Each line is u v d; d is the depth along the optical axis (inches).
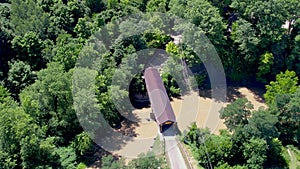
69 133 3700.8
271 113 3799.2
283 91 4010.8
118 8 4598.9
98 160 3575.3
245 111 3683.6
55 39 4439.0
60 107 3565.5
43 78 3597.4
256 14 4377.5
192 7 4377.5
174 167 3496.6
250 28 4320.9
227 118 3725.4
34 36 4143.7
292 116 3752.5
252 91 4574.3
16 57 4180.6
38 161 3235.7
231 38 4505.4
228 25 4734.3
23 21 4306.1
